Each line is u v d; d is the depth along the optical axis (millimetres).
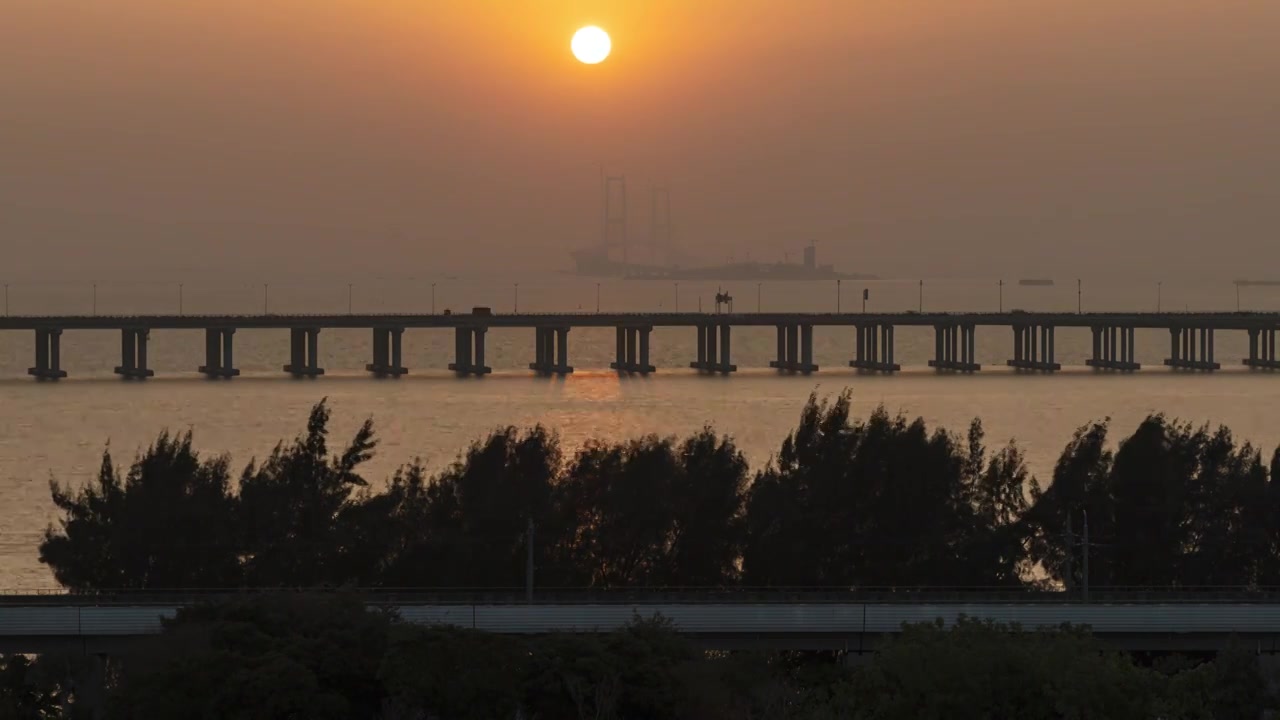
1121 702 177500
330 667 193250
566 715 192250
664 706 191000
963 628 189625
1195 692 191250
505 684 190000
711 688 193250
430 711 189125
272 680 187500
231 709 188125
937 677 178875
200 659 190375
